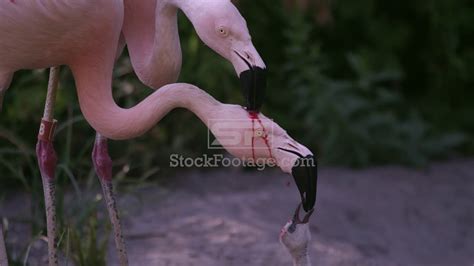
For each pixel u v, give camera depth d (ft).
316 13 39.96
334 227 29.50
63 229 21.59
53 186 17.62
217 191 32.58
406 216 31.89
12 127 30.78
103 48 15.93
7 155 29.14
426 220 31.89
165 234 26.61
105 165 18.48
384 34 42.86
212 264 24.30
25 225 26.58
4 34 15.51
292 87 39.06
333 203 31.37
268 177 34.99
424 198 33.88
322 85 37.04
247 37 14.60
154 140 34.30
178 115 35.73
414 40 43.88
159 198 29.73
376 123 37.73
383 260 27.04
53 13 15.23
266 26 40.04
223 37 14.65
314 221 29.53
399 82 43.91
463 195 34.71
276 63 40.06
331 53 42.86
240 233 26.91
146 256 24.70
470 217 32.71
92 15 15.44
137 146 33.04
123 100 33.27
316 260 25.61
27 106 31.12
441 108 43.42
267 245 26.07
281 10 39.55
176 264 24.11
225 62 36.42
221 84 36.70
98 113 16.03
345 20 42.50
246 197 31.19
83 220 23.27
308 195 14.02
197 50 36.42
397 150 38.04
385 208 32.22
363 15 42.22
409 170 37.27
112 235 26.03
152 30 17.16
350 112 36.83
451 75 43.83
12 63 16.11
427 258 28.66
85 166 30.09
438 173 37.32
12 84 31.76
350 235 29.14
